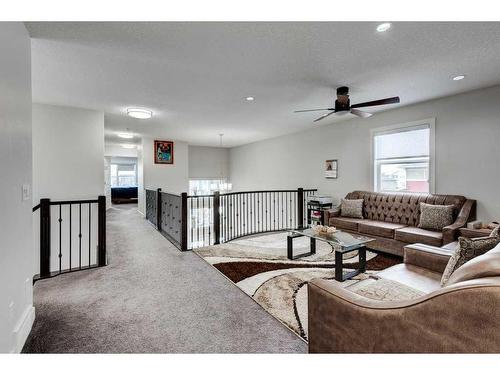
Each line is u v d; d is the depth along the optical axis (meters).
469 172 3.65
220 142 8.59
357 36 2.18
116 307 2.29
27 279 1.92
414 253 2.21
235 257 3.77
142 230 5.82
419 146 4.32
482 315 0.81
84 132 4.32
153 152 7.67
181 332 1.92
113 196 12.27
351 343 1.21
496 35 2.17
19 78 1.82
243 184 9.25
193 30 2.06
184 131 6.52
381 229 3.88
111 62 2.62
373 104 3.19
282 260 3.63
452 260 1.51
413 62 2.69
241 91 3.54
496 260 0.96
